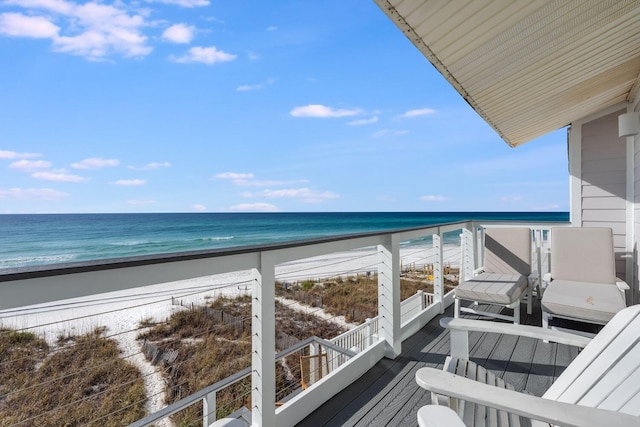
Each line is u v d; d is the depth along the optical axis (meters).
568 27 2.02
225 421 0.88
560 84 3.04
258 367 1.66
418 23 1.76
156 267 1.25
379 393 2.11
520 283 3.29
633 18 2.08
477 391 0.94
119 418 3.23
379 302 2.65
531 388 2.14
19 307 0.93
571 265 3.35
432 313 3.48
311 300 7.58
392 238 2.62
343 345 3.67
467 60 2.26
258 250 1.61
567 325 3.28
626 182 4.16
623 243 4.18
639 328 1.26
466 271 4.63
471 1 1.61
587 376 1.29
